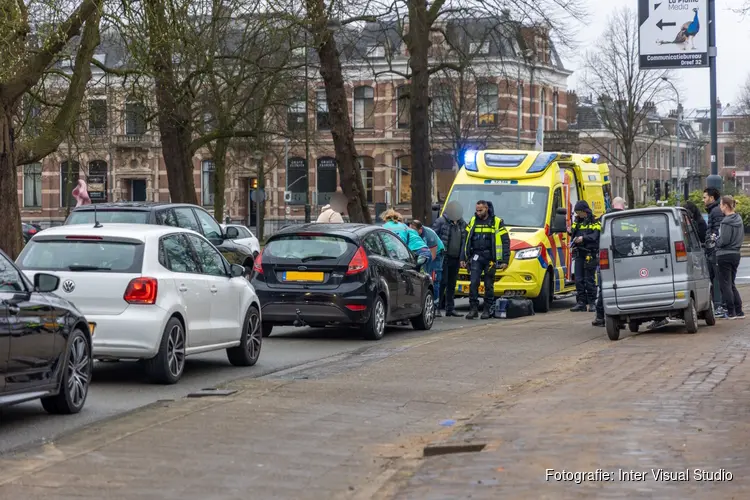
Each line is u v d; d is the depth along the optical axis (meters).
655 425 9.84
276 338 20.81
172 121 36.22
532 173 28.20
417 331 22.44
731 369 13.77
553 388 12.80
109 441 10.12
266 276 20.11
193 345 15.17
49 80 40.38
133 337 14.05
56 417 12.05
